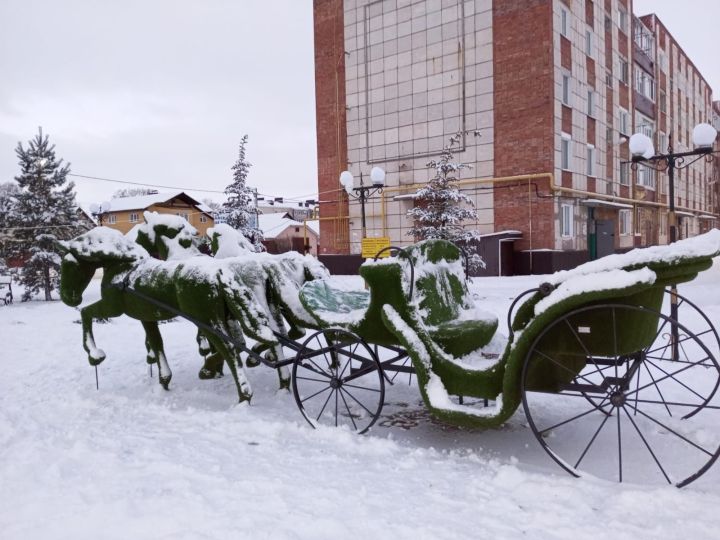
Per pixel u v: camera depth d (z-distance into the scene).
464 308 4.99
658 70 30.56
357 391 5.90
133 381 7.05
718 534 2.73
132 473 3.71
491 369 3.81
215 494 3.34
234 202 19.66
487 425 3.70
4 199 21.31
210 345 6.77
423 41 21.22
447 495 3.30
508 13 19.27
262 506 3.15
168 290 5.77
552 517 2.97
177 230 6.64
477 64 20.03
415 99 21.58
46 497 3.38
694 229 39.00
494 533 2.83
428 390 3.96
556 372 3.96
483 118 20.03
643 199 27.42
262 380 6.55
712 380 5.54
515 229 19.56
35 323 13.23
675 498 3.08
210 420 5.04
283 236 42.66
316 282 5.35
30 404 6.29
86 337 6.65
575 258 20.61
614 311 3.35
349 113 23.45
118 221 38.59
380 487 3.43
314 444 4.33
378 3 22.25
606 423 4.47
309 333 8.41
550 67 18.67
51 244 19.81
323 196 24.58
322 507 3.14
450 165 13.62
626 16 25.59
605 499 3.16
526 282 16.17
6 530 2.99
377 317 4.40
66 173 20.48
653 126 30.16
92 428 4.94
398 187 22.17
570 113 20.31
